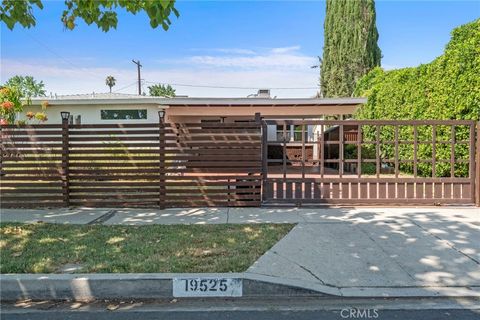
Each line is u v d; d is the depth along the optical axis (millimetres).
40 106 17250
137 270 4465
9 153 8281
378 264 4848
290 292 4211
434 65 11359
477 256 5137
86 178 8328
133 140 8266
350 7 30031
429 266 4797
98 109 17438
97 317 3738
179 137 8297
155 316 3750
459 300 4039
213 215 7590
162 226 6652
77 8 5844
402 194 8469
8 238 5883
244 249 5289
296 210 8047
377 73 21922
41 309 3953
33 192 8297
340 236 5996
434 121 8375
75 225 6762
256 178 8352
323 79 31797
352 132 17125
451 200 8406
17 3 5637
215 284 4230
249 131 8312
